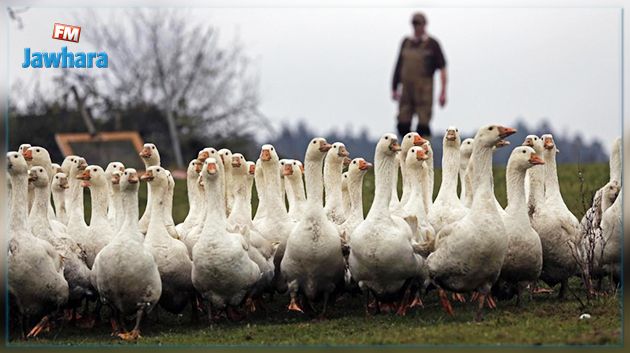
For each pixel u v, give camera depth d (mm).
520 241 18234
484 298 17859
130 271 17344
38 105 42781
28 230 17516
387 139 18172
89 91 44688
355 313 19281
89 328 18938
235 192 20172
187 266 18656
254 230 19750
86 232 19953
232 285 18094
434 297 20547
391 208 19594
